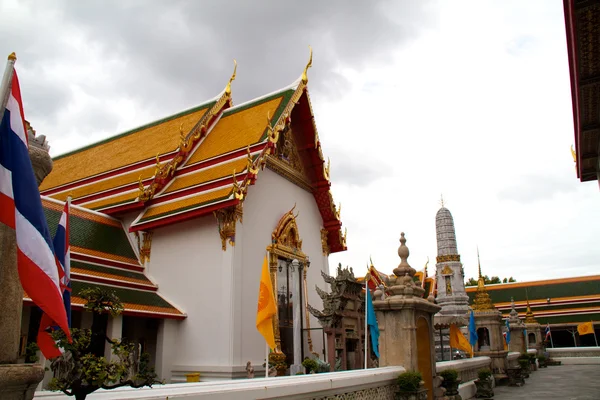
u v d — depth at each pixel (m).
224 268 22.23
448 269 55.81
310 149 30.83
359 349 21.97
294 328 22.88
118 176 28.45
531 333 49.41
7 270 5.25
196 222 23.83
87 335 6.12
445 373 16.03
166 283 23.64
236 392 7.04
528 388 25.73
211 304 22.14
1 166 5.18
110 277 21.75
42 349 6.20
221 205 22.33
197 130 28.56
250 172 23.22
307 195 31.58
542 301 67.94
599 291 66.88
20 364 5.00
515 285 72.12
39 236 5.18
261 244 24.88
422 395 12.65
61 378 5.82
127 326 22.67
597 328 64.50
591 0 13.75
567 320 65.12
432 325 15.42
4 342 5.09
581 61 16.89
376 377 11.45
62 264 6.98
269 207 26.38
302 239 29.86
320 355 28.09
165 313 21.70
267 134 25.23
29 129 6.36
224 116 29.97
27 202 5.17
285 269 26.48
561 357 54.03
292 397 8.33
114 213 25.89
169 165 26.56
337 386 9.68
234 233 22.58
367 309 15.48
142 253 24.61
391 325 13.53
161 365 21.69
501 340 28.25
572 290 68.31
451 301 54.72
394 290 13.84
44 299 5.07
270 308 14.31
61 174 32.53
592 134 22.86
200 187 24.36
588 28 15.11
